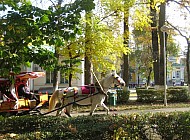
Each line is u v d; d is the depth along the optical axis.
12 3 6.49
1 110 15.05
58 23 6.54
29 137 6.29
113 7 21.39
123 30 23.45
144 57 49.84
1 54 6.37
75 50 19.88
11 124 8.95
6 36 6.49
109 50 20.64
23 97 16.02
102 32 20.14
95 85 13.82
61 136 6.48
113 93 23.42
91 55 20.55
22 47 6.67
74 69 8.03
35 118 9.12
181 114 8.23
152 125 7.66
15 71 6.82
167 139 7.82
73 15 6.54
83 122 8.12
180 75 93.75
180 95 26.39
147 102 25.72
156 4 25.94
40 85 38.38
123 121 7.41
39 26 6.47
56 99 14.06
